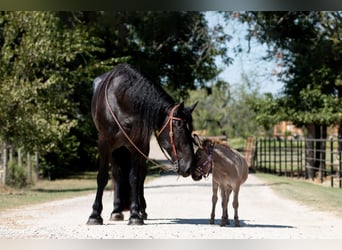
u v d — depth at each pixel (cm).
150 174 3891
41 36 2469
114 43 4038
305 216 1422
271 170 3897
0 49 2772
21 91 2266
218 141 1159
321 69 3116
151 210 1602
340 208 1605
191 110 1135
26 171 2670
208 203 1831
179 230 1073
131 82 1163
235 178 1138
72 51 3031
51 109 2481
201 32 3706
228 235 1000
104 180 1218
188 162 1107
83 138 3834
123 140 1176
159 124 1141
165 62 4088
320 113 3091
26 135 2311
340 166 2464
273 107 3303
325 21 3216
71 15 3241
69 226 1165
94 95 1265
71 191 2436
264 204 1772
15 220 1332
